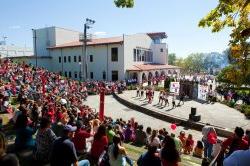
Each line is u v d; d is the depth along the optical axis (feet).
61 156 20.62
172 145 19.67
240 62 26.61
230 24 26.73
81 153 31.37
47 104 61.52
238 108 109.70
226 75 28.27
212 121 87.56
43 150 26.94
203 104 120.98
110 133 33.73
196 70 531.09
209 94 130.72
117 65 202.80
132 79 193.16
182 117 92.38
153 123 90.84
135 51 217.56
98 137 28.99
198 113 100.58
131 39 210.38
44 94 88.69
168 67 247.29
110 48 204.64
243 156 7.35
